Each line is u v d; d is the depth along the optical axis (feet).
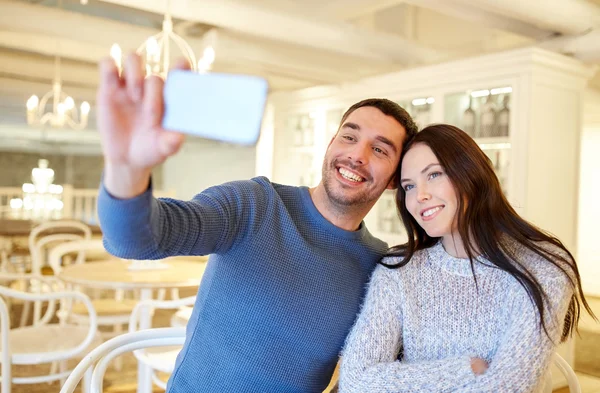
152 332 4.64
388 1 13.56
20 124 28.07
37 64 18.40
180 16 10.36
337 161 4.06
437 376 3.51
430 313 3.95
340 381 3.80
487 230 3.92
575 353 12.62
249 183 3.95
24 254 15.55
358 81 14.01
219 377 3.78
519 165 10.35
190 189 32.24
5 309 6.73
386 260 4.22
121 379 10.14
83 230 15.07
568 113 11.07
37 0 14.46
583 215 20.10
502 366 3.48
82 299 7.13
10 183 31.30
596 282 19.69
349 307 4.03
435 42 15.56
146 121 1.74
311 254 3.91
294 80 17.92
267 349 3.77
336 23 11.76
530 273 3.74
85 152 33.09
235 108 1.61
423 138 4.07
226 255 3.79
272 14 10.78
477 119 11.30
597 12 10.33
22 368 10.61
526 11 9.43
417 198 4.01
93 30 12.71
